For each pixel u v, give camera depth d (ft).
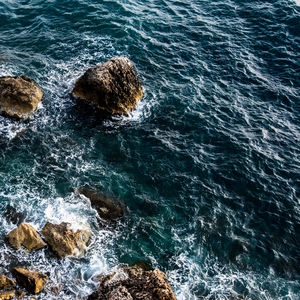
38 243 48.16
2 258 46.83
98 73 69.31
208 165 64.64
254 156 66.95
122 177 61.16
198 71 84.38
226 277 49.93
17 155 61.87
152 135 68.69
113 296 42.63
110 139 66.95
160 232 54.13
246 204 59.47
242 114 75.20
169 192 59.93
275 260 52.70
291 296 48.75
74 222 52.37
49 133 66.13
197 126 71.46
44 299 43.83
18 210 53.31
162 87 78.95
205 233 54.75
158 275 45.32
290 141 70.79
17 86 67.92
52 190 57.31
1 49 83.51
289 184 63.21
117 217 55.11
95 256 49.65
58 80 76.95
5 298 42.32
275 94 80.69
